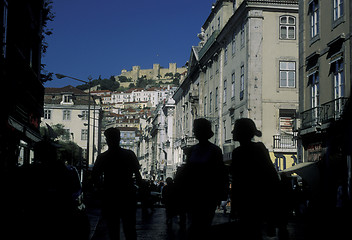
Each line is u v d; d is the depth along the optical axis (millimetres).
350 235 11148
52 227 6516
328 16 23219
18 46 18781
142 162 130250
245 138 5379
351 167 19609
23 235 6508
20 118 18797
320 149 23484
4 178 7469
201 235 5438
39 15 23609
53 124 79312
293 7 36719
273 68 36625
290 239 10453
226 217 20609
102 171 5910
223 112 44375
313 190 22391
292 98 36562
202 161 5594
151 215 21688
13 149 16750
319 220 17859
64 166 6766
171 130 82562
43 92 24453
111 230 5840
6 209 6691
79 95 81938
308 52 25578
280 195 5328
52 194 6543
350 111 20000
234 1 44750
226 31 42594
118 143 5992
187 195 5590
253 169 5238
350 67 20828
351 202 19125
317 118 23344
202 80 53969
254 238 5188
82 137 79688
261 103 36281
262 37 36562
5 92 16062
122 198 5836
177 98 72875
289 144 35844
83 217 7559
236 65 40125
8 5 16562
